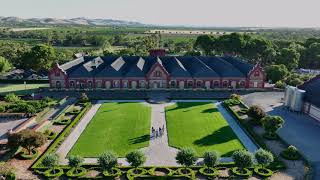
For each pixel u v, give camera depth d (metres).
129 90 122.31
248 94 117.75
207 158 56.22
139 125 82.81
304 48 176.00
